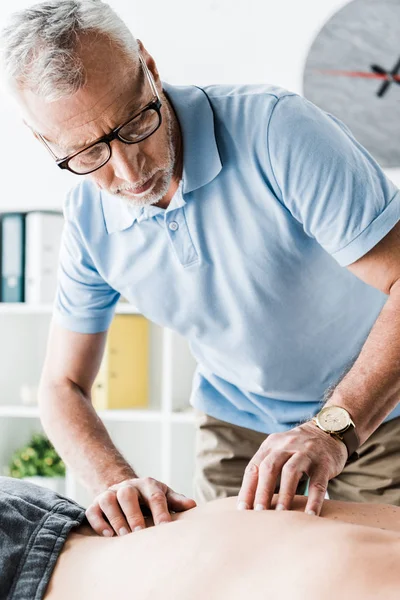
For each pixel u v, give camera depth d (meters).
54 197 3.37
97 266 1.59
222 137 1.38
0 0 3.43
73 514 1.17
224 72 3.19
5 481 1.20
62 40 1.15
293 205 1.34
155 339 3.40
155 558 1.02
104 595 1.02
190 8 3.22
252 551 0.96
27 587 1.08
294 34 3.09
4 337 3.44
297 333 1.53
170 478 2.98
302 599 0.85
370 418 1.22
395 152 2.98
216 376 1.78
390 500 1.71
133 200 1.33
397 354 1.23
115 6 3.30
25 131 3.40
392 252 1.29
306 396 1.64
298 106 1.33
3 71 1.20
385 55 2.98
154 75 1.33
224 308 1.52
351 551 0.89
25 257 3.26
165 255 1.49
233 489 1.82
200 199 1.42
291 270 1.44
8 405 3.46
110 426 3.46
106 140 1.20
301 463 1.11
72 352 1.70
